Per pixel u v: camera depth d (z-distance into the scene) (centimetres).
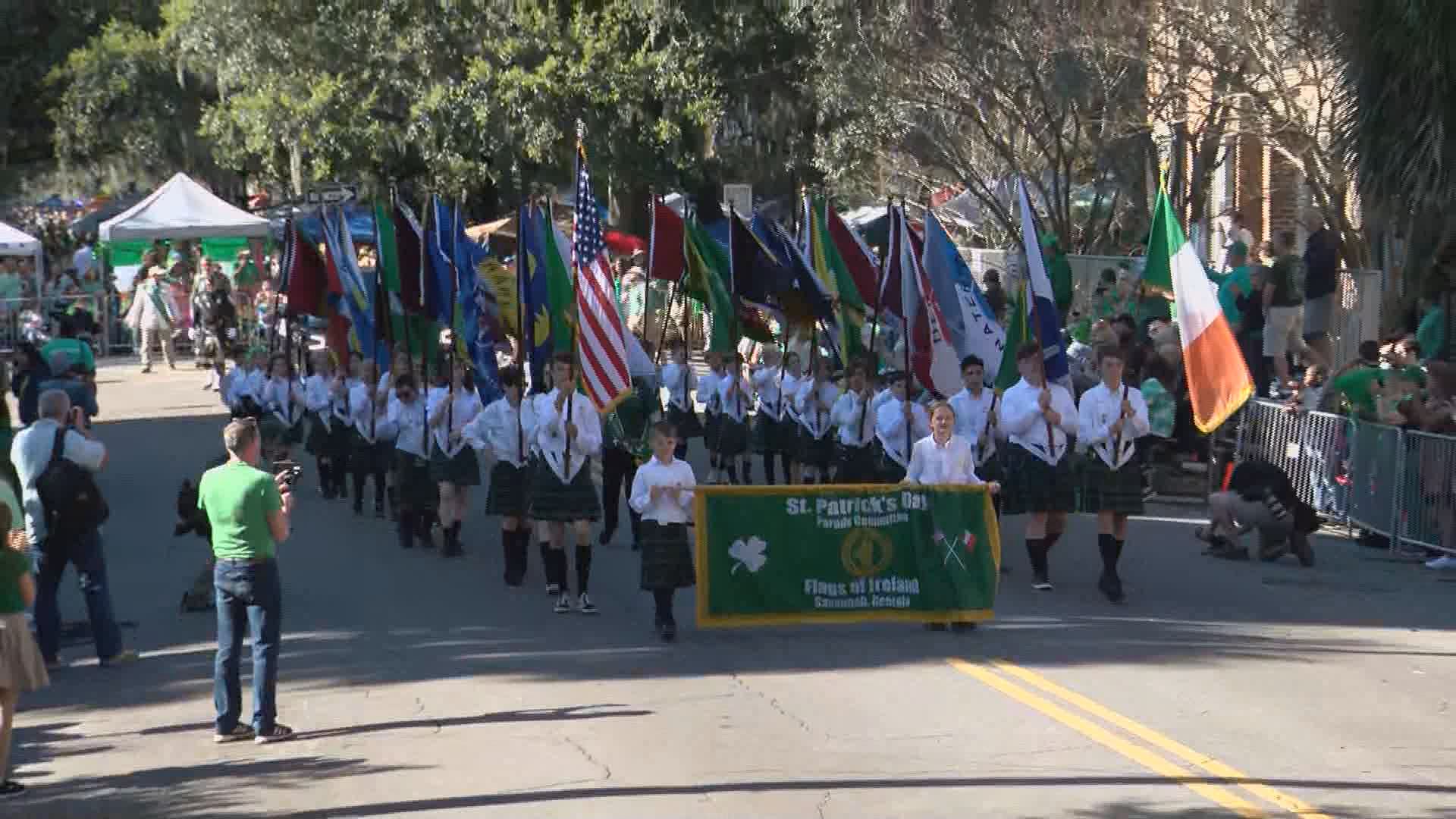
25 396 3225
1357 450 3008
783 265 3219
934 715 1795
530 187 6981
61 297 6769
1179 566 2761
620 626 2323
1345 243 4531
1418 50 3353
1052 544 2583
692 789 1520
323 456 3644
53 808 1524
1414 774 1570
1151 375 3478
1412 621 2325
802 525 2255
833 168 6103
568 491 2412
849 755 1638
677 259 3419
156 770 1639
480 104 6266
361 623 2355
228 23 6712
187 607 2477
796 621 2248
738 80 6344
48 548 2098
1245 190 5509
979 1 4697
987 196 5672
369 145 6606
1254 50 4731
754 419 4000
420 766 1620
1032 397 2492
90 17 8588
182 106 8144
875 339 4009
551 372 2591
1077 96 4975
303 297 3825
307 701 1908
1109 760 1614
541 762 1620
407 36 6481
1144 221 5503
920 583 2248
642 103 6388
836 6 4884
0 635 1576
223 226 6331
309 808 1492
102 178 9138
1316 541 3019
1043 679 1956
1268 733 1717
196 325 6706
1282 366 3756
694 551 2455
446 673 2034
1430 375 2967
